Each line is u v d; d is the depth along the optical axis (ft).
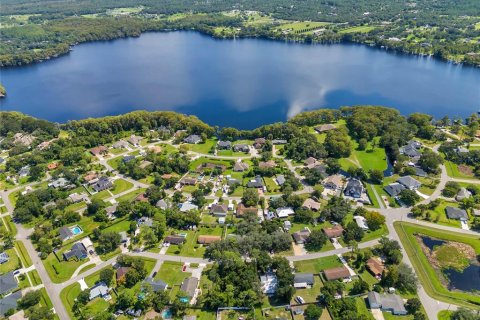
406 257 647.56
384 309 543.80
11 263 648.38
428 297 569.64
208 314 543.39
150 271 622.13
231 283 575.79
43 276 618.85
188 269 625.00
